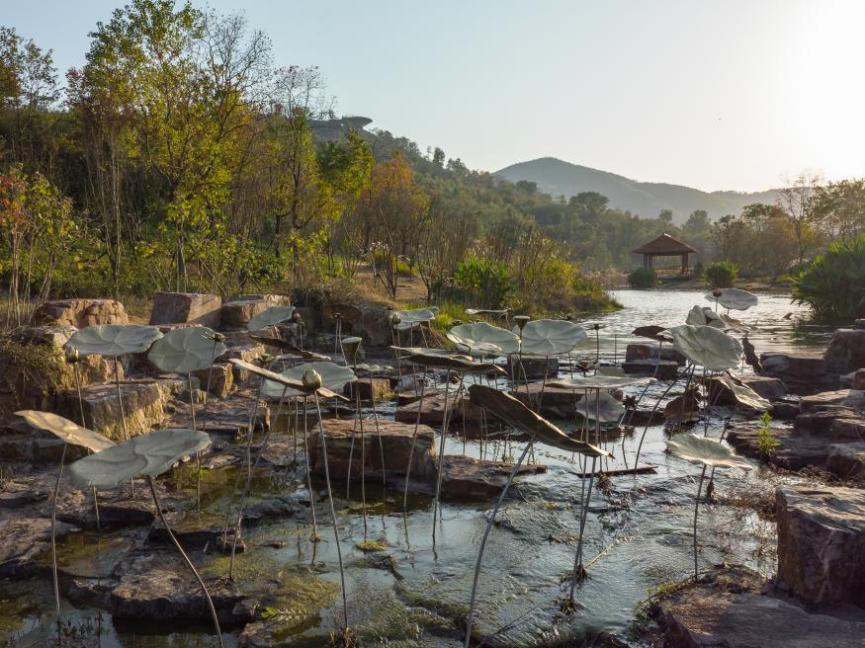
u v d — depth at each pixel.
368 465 4.61
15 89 18.47
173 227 12.28
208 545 3.47
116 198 11.86
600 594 2.94
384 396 7.47
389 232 16.48
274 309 5.52
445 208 20.00
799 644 2.31
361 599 2.90
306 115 18.05
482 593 2.95
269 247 14.41
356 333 10.81
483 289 16.27
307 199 18.55
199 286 11.80
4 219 7.78
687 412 6.47
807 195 58.22
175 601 2.81
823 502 2.89
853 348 8.70
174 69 14.65
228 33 15.56
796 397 7.32
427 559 3.32
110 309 7.02
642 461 5.08
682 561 3.26
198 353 3.94
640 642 2.58
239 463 4.88
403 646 2.55
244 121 16.23
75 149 16.08
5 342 4.88
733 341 3.92
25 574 3.17
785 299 29.42
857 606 2.66
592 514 3.94
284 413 6.45
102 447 2.21
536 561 3.29
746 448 5.28
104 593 2.98
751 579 2.93
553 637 2.61
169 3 14.34
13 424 4.68
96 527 3.72
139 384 5.57
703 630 2.43
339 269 15.67
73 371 5.17
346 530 3.71
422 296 16.05
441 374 8.66
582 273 30.33
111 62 14.05
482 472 4.54
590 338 13.82
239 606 2.82
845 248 17.39
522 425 2.11
